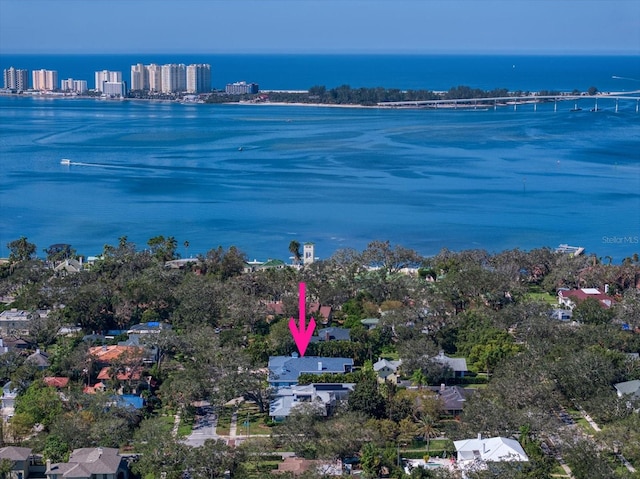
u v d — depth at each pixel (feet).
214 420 453.99
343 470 392.27
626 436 403.54
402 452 408.87
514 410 424.87
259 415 459.73
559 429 409.90
